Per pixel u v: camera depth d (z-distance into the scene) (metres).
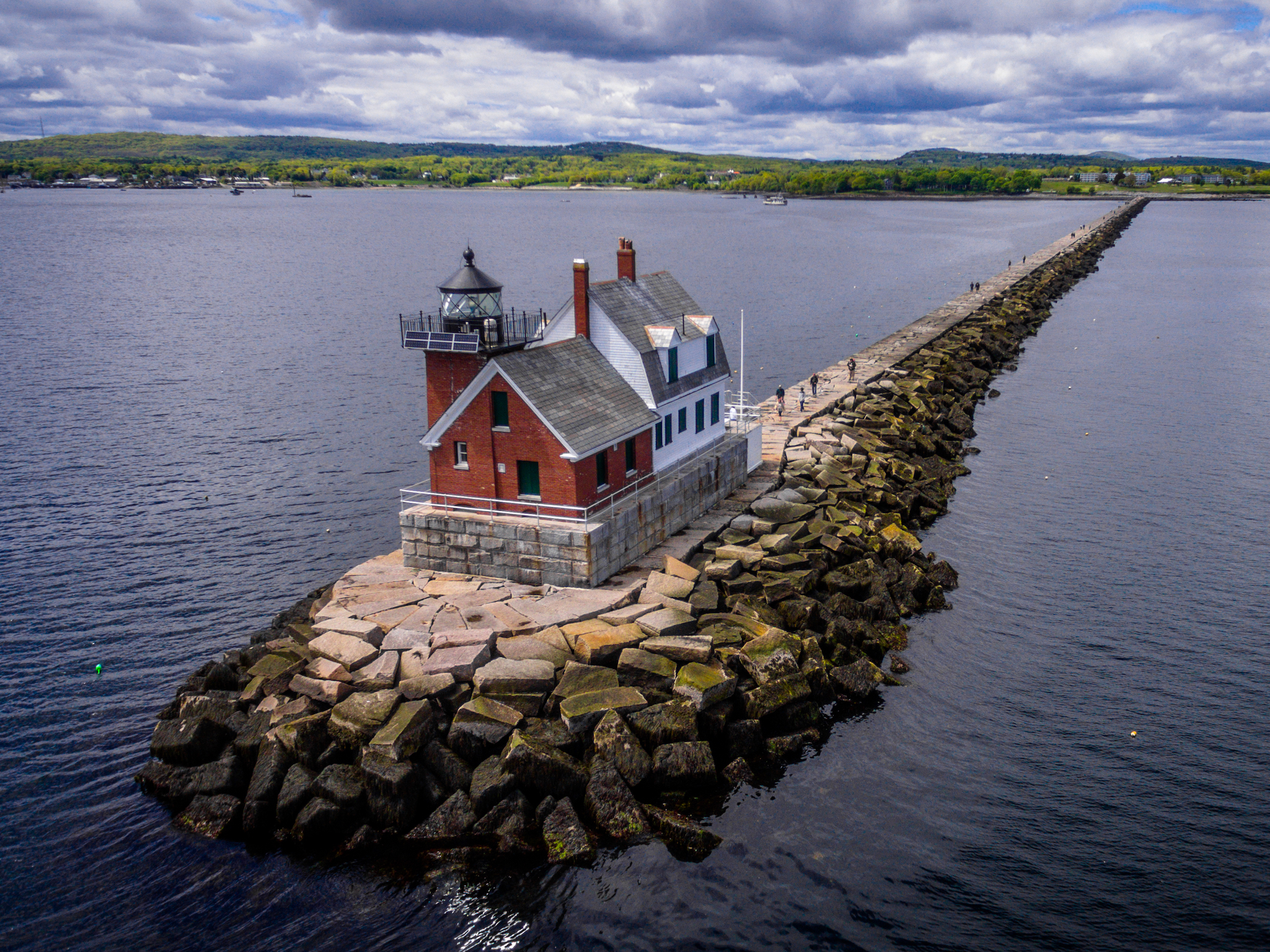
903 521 46.56
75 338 92.06
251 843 24.00
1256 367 82.56
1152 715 29.83
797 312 115.00
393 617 30.03
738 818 24.81
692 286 136.62
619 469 35.75
